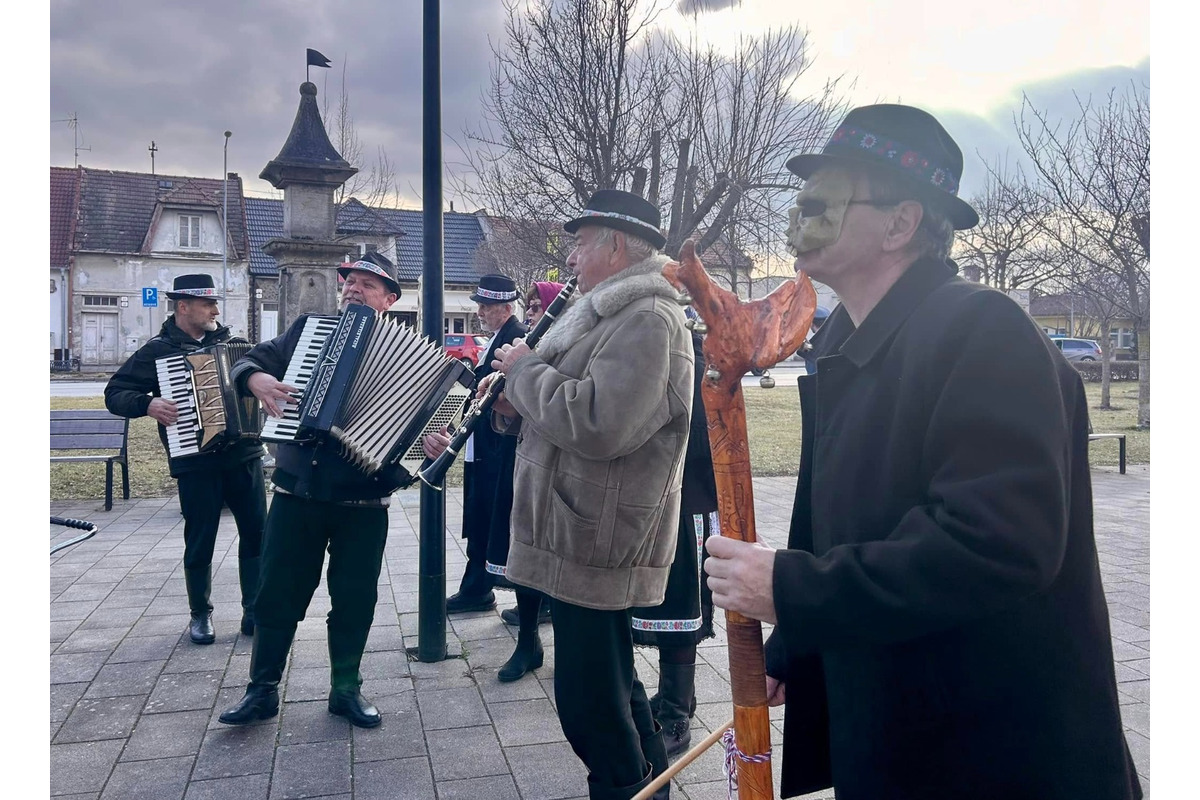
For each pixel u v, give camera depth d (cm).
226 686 383
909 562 116
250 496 443
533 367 247
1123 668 400
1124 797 123
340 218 2311
